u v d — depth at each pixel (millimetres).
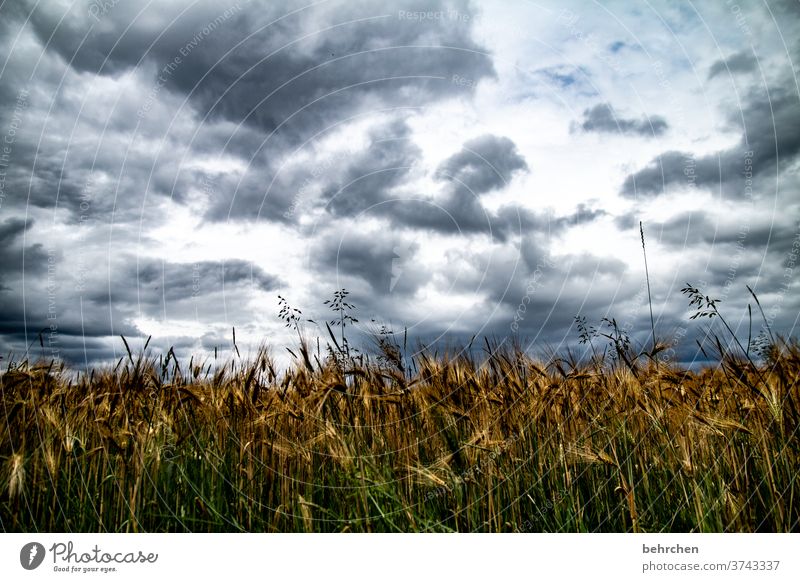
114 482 4883
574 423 5504
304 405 5414
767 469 4793
